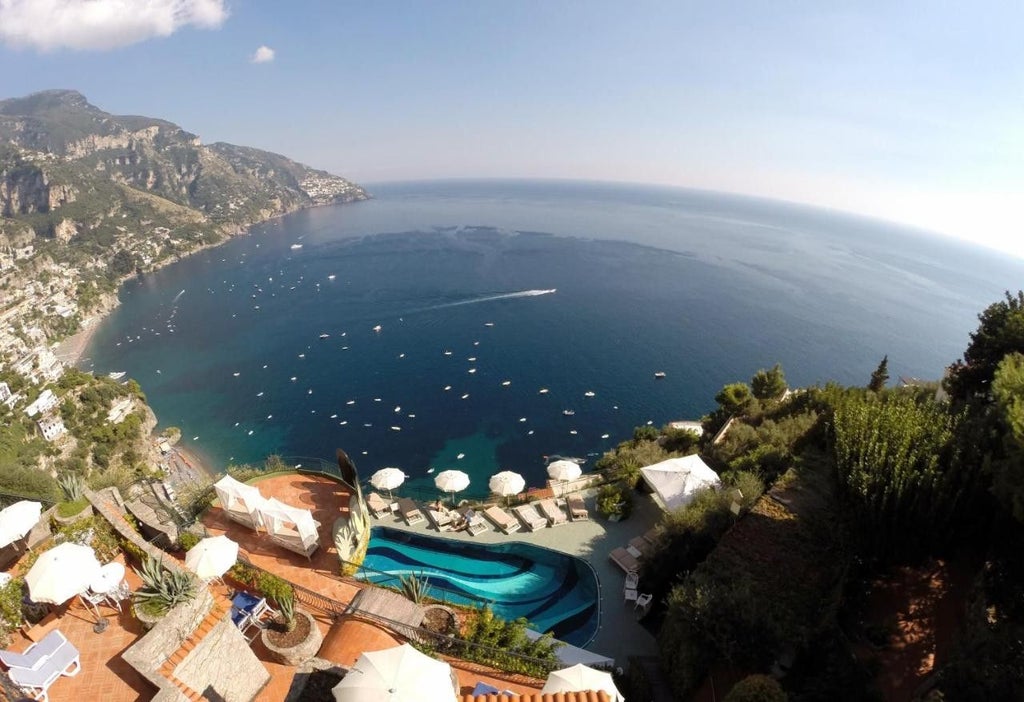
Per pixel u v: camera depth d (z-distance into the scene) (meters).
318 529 22.75
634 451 38.84
